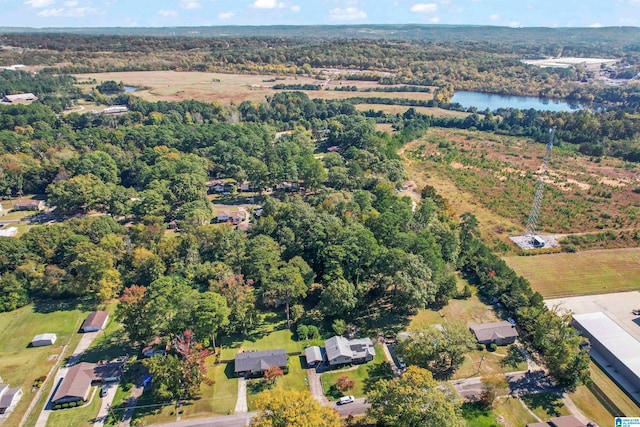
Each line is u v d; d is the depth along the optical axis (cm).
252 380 7856
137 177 16700
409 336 8144
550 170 19562
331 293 8950
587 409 7212
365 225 11656
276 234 11912
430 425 5978
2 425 6950
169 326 8319
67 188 14488
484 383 7275
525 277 11106
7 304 9825
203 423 6962
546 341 7969
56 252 11231
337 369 8112
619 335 8594
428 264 9688
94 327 9244
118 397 7506
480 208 15562
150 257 10550
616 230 13650
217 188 17000
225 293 9019
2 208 15150
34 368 8200
